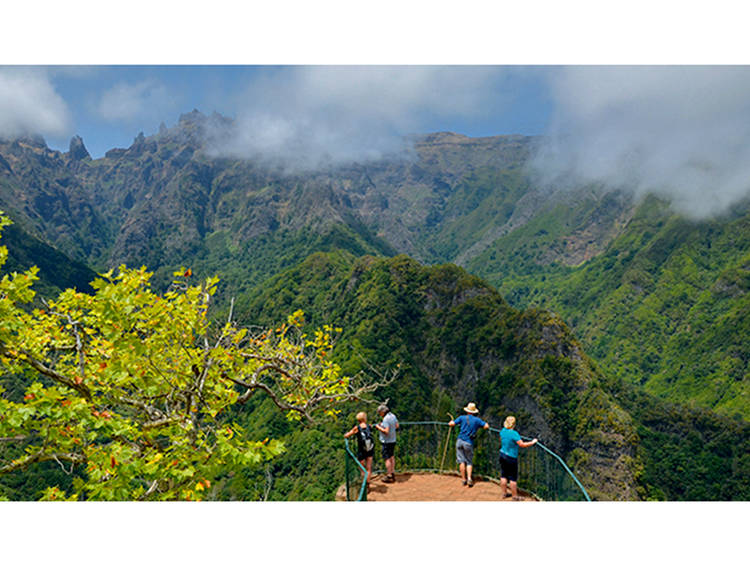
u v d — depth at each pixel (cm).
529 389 8225
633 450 7656
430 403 8562
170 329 953
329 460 4938
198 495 846
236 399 1002
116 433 802
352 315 10438
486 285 10106
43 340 1053
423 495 1101
